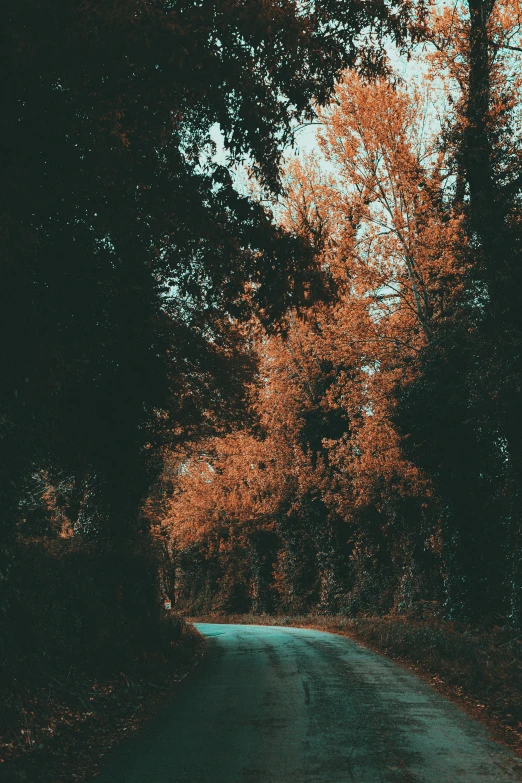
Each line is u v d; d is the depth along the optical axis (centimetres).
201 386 2342
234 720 949
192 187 1085
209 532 5081
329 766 703
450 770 685
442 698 1101
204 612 5316
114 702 1071
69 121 873
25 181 819
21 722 822
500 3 1925
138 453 1861
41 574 1183
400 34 1161
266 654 1805
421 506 2666
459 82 1855
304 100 1070
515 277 1647
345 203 2378
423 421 2130
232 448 4181
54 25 791
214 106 1035
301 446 3775
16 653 977
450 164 1828
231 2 867
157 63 877
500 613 2045
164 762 742
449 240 2089
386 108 2291
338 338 2477
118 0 760
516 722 904
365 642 2125
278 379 3681
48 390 1119
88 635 1303
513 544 1878
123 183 1009
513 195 1706
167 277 1373
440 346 2086
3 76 805
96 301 1208
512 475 1816
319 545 3812
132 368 1692
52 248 1042
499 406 1658
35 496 1465
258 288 1215
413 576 2736
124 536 1812
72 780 696
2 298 983
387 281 2366
